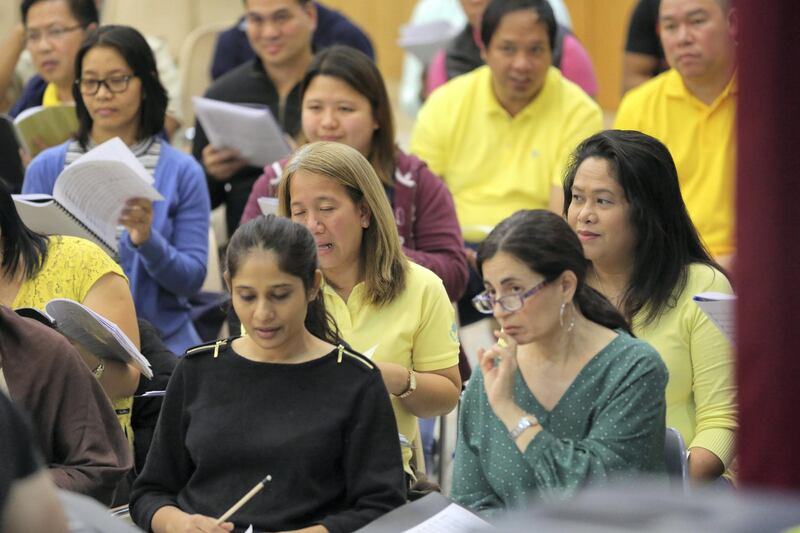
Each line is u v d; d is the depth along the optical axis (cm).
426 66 2345
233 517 966
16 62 2205
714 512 333
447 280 1475
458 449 1051
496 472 1002
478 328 2288
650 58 2116
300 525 963
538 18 1773
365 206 1167
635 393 991
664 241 1198
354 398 975
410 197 1503
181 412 1004
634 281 1204
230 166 1781
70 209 1352
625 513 331
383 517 946
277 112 1905
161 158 1617
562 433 1008
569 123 1820
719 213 1652
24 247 1215
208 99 1906
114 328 1112
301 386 979
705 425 1178
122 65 1577
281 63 1889
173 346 1548
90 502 687
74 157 1606
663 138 1698
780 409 578
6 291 1213
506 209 1820
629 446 978
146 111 1616
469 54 2188
